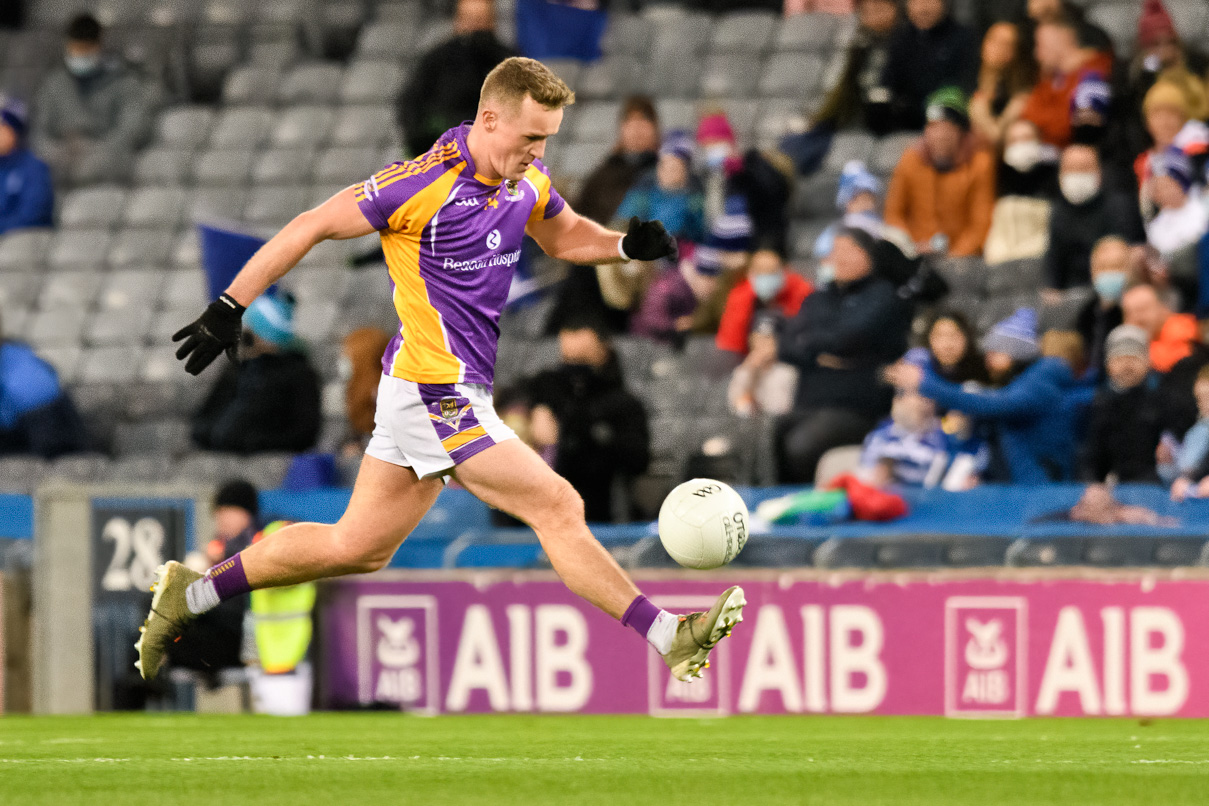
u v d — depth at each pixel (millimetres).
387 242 16906
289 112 54656
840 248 34938
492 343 17172
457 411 16812
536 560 32875
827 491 32531
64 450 42688
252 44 57000
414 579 31547
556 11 48344
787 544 31547
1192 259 36500
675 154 40375
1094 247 36625
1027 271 38625
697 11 52219
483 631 31219
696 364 39219
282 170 53438
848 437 34156
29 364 42812
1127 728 25922
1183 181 36656
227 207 52906
